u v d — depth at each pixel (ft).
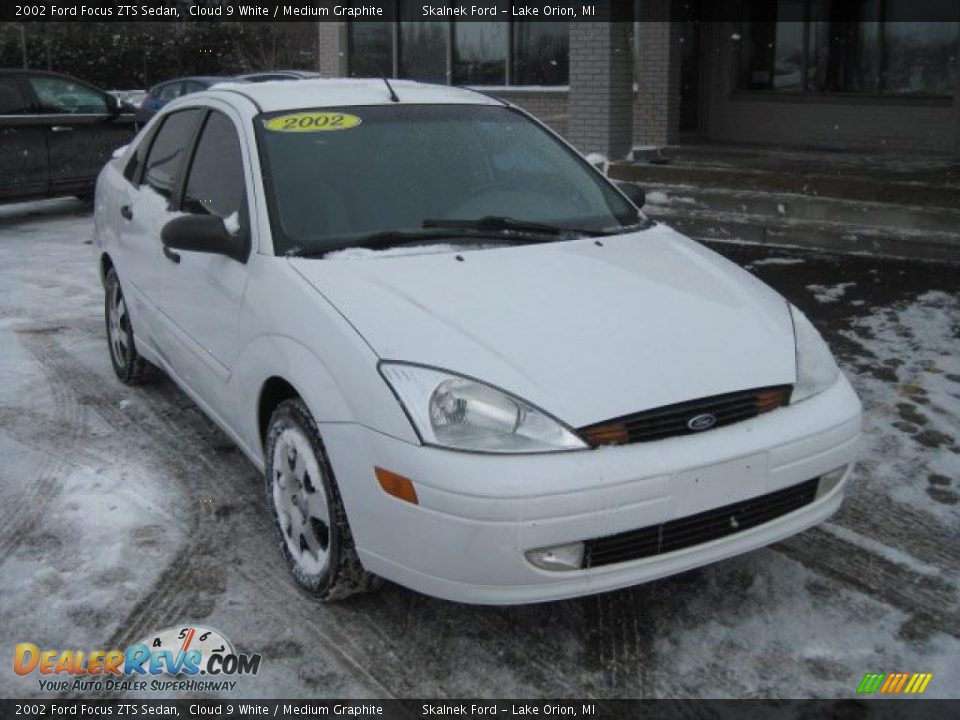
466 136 13.88
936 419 15.40
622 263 11.97
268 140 12.87
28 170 38.83
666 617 10.66
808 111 40.86
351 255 11.49
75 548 12.22
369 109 13.88
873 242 25.41
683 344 10.21
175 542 12.37
